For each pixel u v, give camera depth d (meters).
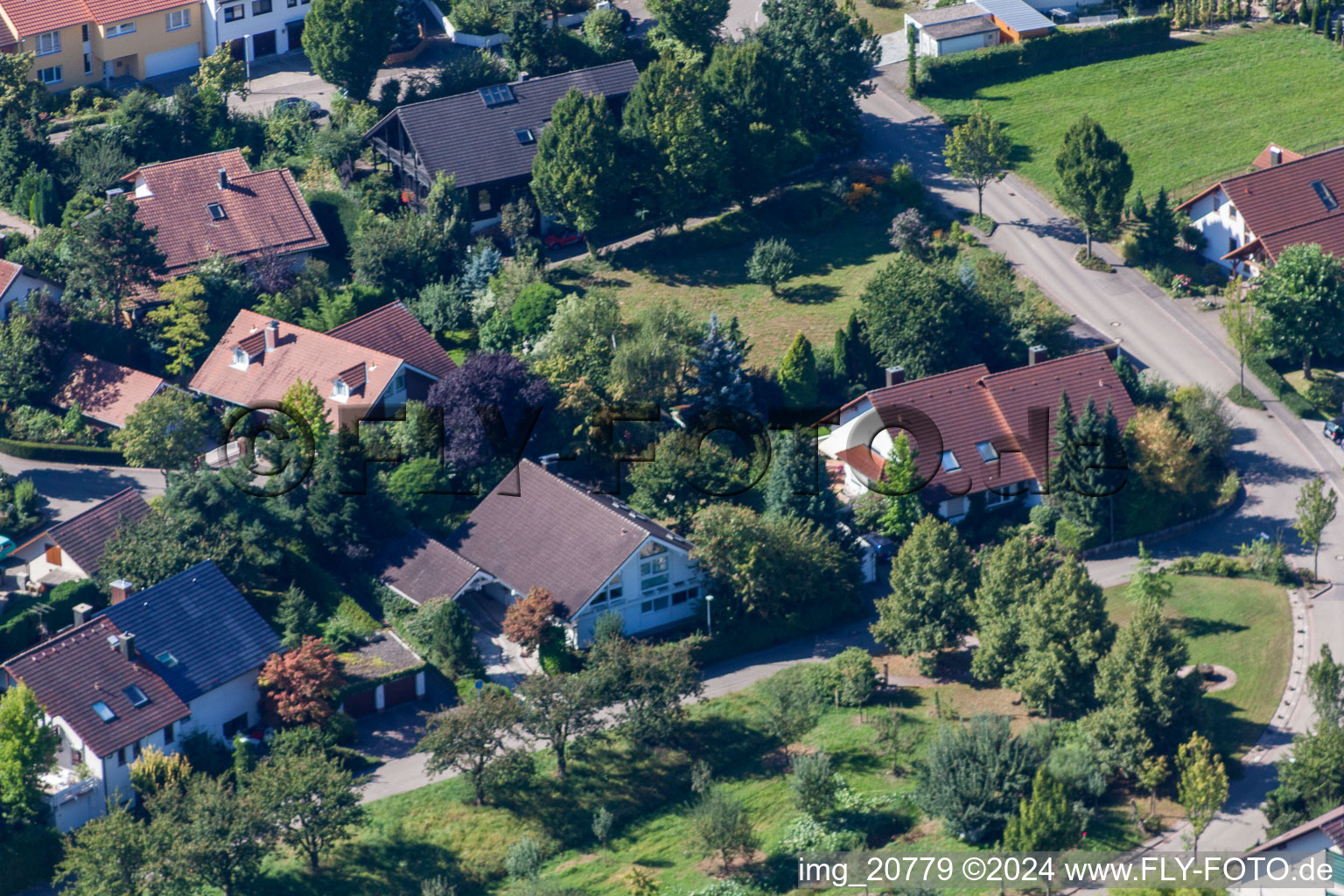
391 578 162.62
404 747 148.50
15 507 166.88
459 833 139.75
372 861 137.25
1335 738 134.25
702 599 162.12
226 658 149.62
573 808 142.00
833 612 162.50
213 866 131.50
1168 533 172.12
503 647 159.38
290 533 163.75
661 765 145.75
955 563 155.62
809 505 165.38
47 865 137.25
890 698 152.00
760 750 147.12
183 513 160.75
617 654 147.12
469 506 170.50
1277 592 162.62
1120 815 137.00
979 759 136.62
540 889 131.62
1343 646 154.88
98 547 160.00
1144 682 139.25
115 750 141.25
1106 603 162.00
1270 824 134.62
